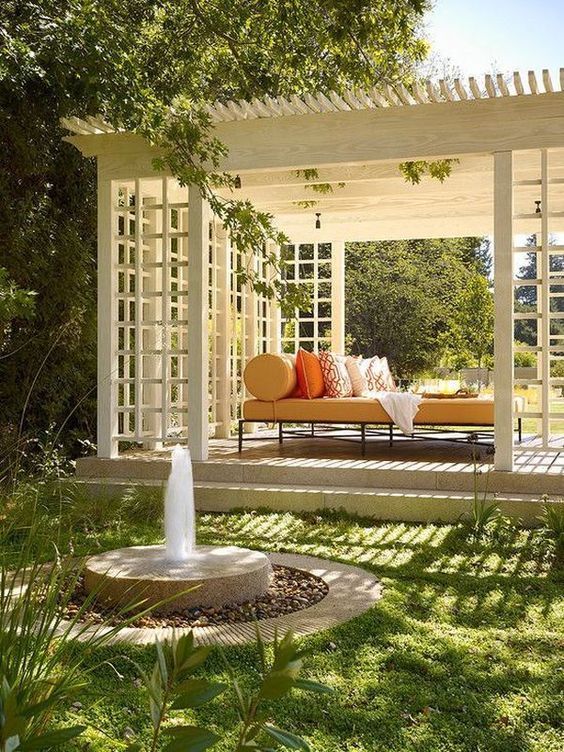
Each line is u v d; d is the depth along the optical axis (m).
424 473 6.89
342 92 6.95
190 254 7.79
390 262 21.42
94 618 3.99
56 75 7.86
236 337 10.49
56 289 8.97
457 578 4.77
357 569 4.93
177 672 1.08
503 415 6.80
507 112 6.82
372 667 3.38
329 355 8.79
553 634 3.82
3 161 8.48
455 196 9.77
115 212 8.09
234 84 8.35
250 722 1.08
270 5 7.59
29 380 8.98
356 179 8.55
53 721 2.74
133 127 7.20
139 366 8.02
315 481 7.20
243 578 4.31
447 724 2.86
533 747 2.69
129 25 7.98
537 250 6.84
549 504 6.05
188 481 4.84
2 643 2.04
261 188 9.67
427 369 20.95
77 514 6.32
